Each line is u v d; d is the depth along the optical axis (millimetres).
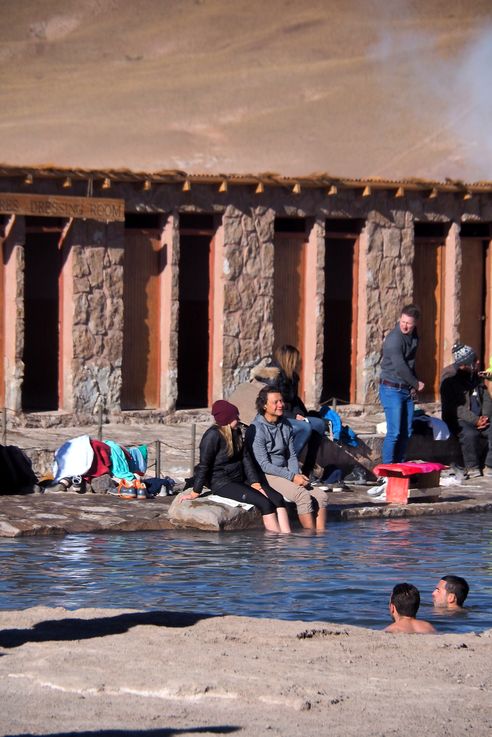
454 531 20594
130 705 10258
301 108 86938
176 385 31844
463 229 36375
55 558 17578
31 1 92062
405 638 12914
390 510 22062
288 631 12938
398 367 24703
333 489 23938
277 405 21047
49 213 29281
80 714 9961
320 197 33375
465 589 15078
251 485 20641
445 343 35625
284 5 96250
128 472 22844
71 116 82375
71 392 30547
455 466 25781
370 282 34188
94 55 89250
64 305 30750
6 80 85562
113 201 30062
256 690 10633
